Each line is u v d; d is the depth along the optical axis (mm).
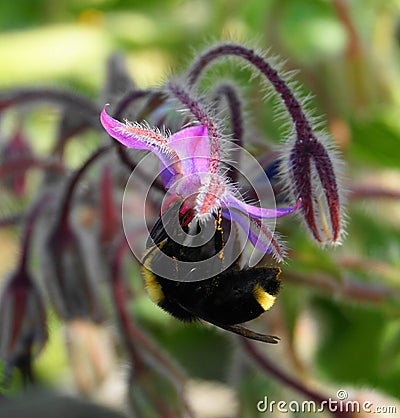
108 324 282
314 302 319
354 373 311
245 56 234
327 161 224
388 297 280
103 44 372
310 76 327
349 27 322
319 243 224
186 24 383
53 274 269
